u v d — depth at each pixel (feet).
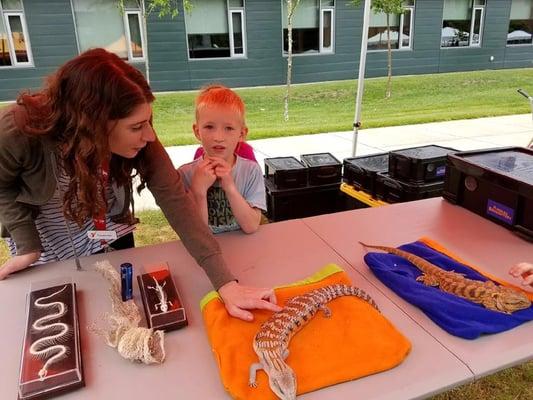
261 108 28.99
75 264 4.84
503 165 5.79
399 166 9.48
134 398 2.98
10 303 4.11
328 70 35.19
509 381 6.75
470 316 3.68
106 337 3.51
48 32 26.17
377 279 4.43
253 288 4.07
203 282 4.47
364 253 4.99
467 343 3.46
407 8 35.96
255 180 6.12
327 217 6.06
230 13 30.53
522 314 3.71
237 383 3.02
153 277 4.25
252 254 5.05
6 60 25.99
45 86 3.78
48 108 3.71
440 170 9.18
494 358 3.30
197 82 31.30
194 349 3.47
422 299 3.91
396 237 5.35
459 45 39.47
